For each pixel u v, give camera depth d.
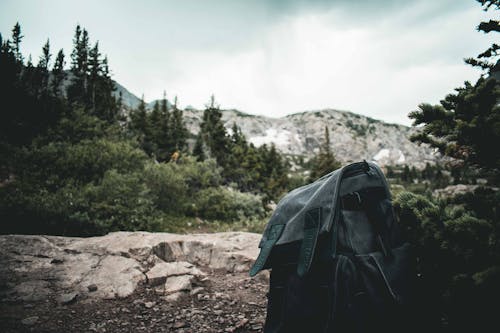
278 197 30.34
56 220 6.26
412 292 1.48
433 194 1.85
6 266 3.64
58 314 2.91
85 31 38.59
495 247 1.26
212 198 13.48
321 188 1.69
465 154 1.48
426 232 1.54
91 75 38.22
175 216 11.70
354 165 1.77
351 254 1.49
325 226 1.48
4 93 21.31
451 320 1.48
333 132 193.88
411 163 150.62
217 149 38.94
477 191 1.49
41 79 37.28
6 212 5.98
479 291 1.33
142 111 38.88
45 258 3.97
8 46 36.66
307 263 1.41
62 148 12.10
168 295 3.51
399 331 1.44
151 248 4.54
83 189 9.04
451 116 1.48
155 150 32.16
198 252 4.93
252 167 34.81
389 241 1.61
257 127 197.75
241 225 11.90
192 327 2.83
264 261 1.61
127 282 3.63
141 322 2.91
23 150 11.52
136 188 9.71
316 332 1.46
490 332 1.34
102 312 3.04
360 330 1.36
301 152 177.12
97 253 4.29
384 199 1.70
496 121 1.27
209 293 3.69
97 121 20.20
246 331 2.78
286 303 1.59
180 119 48.22
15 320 2.72
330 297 1.40
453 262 1.50
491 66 1.48
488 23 1.42
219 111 43.56
